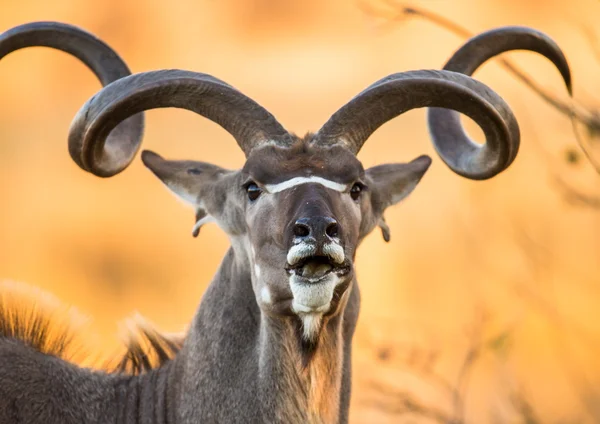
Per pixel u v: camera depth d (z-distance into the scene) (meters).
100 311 53.22
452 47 80.56
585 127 22.56
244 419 18.19
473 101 18.69
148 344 20.14
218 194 19.02
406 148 60.09
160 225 60.22
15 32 20.86
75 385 19.36
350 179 18.00
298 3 92.12
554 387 33.66
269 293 17.56
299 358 17.88
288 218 17.30
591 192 25.86
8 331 19.86
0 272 57.47
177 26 93.81
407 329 28.89
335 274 17.03
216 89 18.58
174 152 63.97
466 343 29.36
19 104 81.19
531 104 46.25
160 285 55.00
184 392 18.78
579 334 31.66
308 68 83.50
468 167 19.80
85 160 18.70
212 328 18.70
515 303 30.73
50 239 59.91
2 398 18.86
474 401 30.30
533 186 38.56
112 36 93.44
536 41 20.70
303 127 71.06
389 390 24.73
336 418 18.55
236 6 93.19
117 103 18.27
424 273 50.28
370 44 82.88
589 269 36.28
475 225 33.66
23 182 66.75
